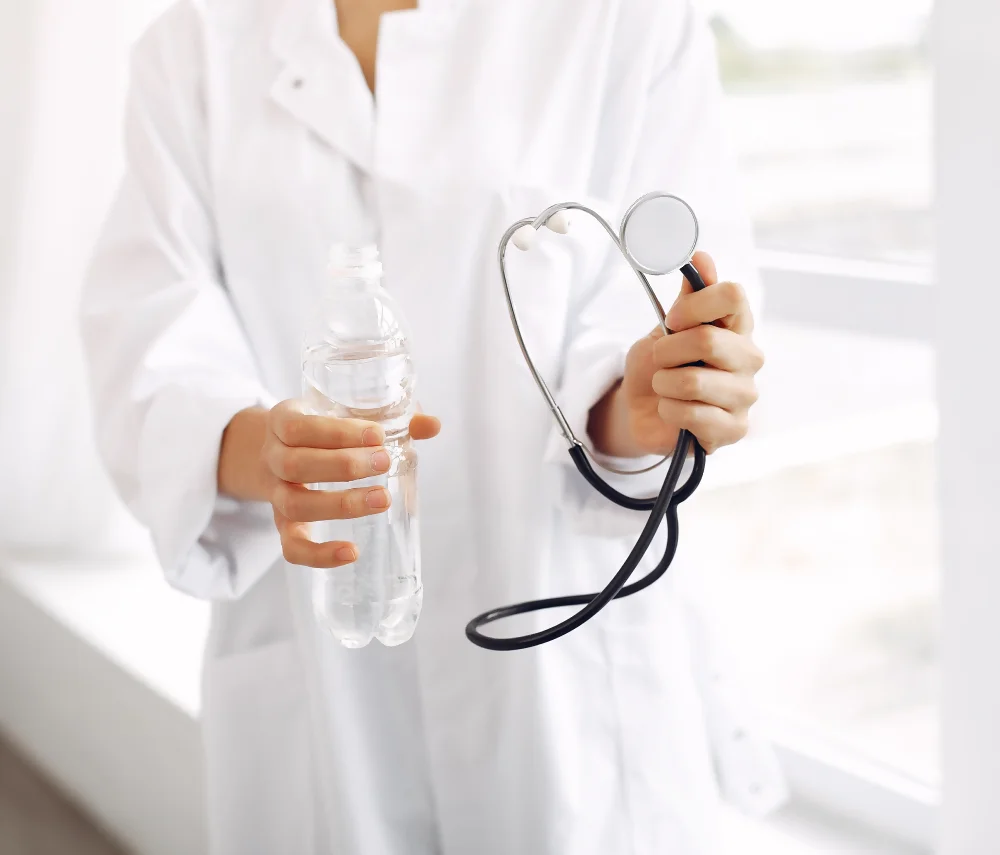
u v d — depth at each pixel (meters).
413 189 1.02
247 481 0.92
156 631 1.99
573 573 1.04
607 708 1.04
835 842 1.41
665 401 0.77
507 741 1.06
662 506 0.76
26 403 2.17
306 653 1.07
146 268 1.10
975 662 1.05
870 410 1.61
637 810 1.05
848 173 1.65
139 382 0.99
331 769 1.07
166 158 1.10
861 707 1.63
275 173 1.06
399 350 0.83
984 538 1.02
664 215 0.72
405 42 1.05
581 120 1.03
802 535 1.70
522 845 1.05
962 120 0.96
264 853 1.13
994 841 1.07
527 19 1.06
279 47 1.09
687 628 1.10
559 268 1.01
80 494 2.25
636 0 1.04
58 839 2.04
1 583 2.25
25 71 2.04
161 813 1.88
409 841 1.12
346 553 0.76
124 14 2.10
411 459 0.85
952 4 0.94
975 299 0.98
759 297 1.01
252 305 1.08
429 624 1.07
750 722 1.14
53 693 2.15
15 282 2.11
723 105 1.08
